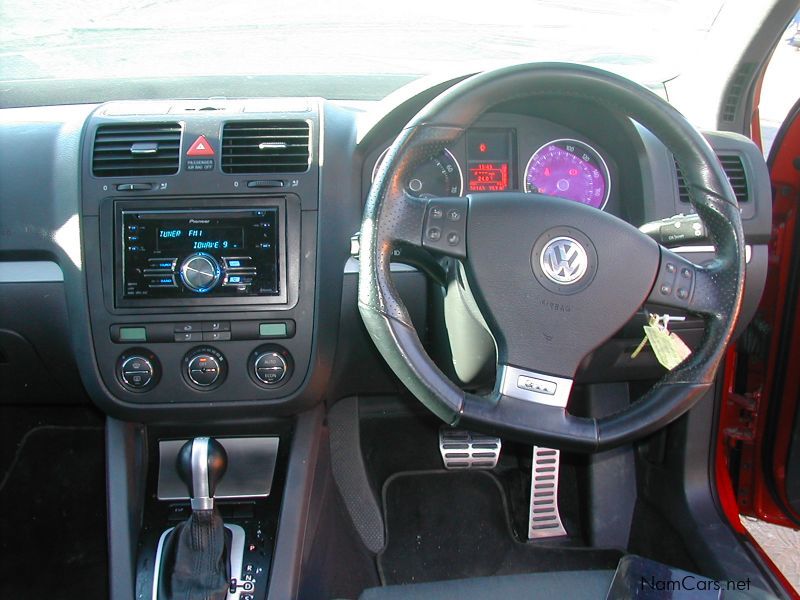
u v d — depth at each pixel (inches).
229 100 63.8
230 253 59.2
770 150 75.8
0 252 60.1
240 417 64.2
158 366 60.4
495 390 47.0
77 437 82.8
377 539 83.7
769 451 80.5
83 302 59.1
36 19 70.8
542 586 56.2
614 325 46.5
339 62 75.7
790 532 88.3
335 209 60.7
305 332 60.4
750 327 82.0
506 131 65.5
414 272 64.0
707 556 70.6
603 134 64.2
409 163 45.9
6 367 65.3
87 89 71.3
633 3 75.5
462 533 84.5
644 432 46.9
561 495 88.5
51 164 60.2
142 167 59.1
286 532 62.4
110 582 60.2
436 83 57.0
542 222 45.7
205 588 58.2
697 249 64.9
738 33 69.5
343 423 88.5
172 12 72.8
